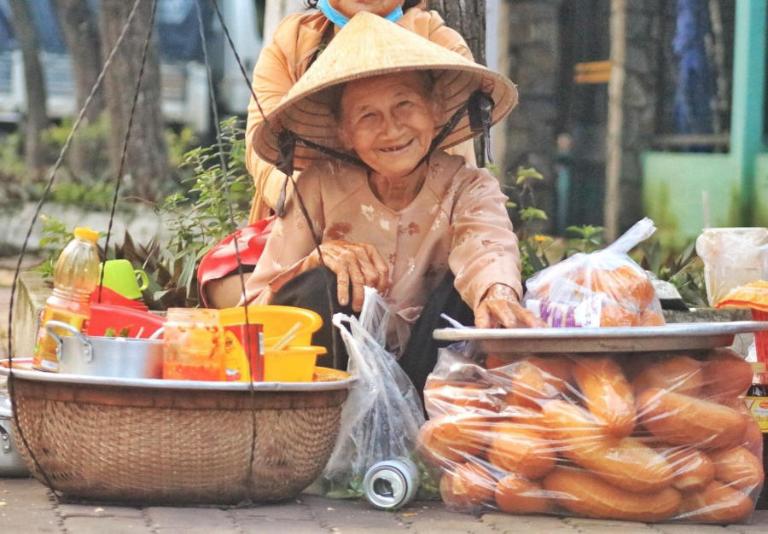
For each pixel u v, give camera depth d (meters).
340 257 8.49
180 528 7.18
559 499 7.65
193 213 13.41
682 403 7.54
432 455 7.90
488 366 7.95
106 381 7.23
